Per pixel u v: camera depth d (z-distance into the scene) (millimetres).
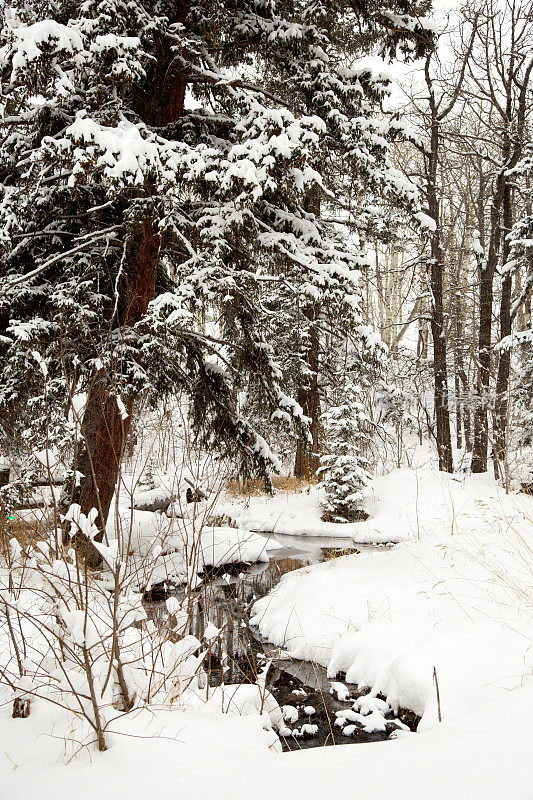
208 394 8086
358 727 3938
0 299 6031
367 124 7020
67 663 2727
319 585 6559
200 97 8312
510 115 16172
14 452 6105
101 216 7312
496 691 3334
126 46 5168
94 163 5070
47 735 2312
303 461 15859
